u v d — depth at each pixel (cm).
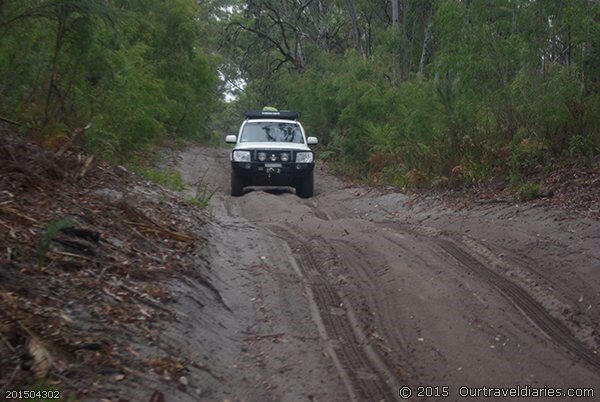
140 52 1625
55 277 547
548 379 539
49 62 1059
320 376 539
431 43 2588
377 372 555
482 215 1058
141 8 1975
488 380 538
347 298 734
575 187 1054
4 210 621
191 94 2778
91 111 1136
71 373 427
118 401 415
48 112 1006
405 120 1694
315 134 2569
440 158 1382
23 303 482
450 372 554
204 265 743
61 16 968
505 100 1311
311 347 599
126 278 608
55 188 771
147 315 546
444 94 1436
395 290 739
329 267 836
